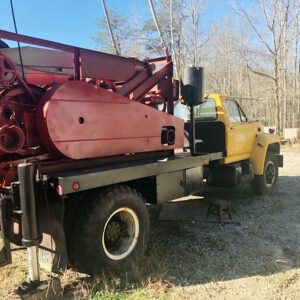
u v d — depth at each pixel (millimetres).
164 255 4039
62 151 3291
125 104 3961
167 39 25688
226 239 4527
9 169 3193
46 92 3354
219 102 6027
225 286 3328
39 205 3092
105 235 3557
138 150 4160
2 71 3121
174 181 4469
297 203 6359
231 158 6199
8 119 3283
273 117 33219
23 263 3803
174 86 5184
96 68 3941
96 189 3521
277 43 20844
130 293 3170
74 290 3232
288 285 3346
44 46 3432
